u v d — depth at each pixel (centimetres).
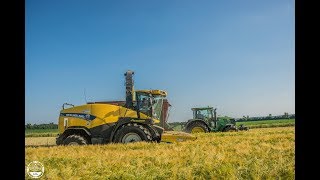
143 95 1489
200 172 666
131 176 670
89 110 1449
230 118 2498
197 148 1080
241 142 1298
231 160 779
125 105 1487
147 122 1405
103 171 727
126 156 947
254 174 635
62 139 1450
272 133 1950
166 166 759
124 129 1375
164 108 1558
